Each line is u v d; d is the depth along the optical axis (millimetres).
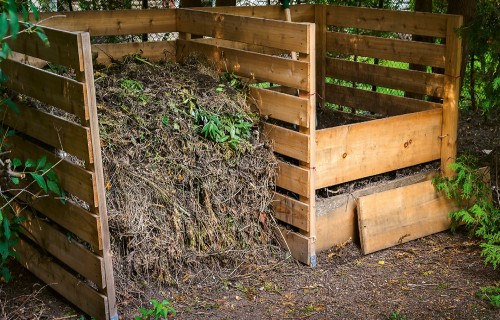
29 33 4266
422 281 4973
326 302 4695
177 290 4824
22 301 4680
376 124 5383
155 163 4867
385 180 5750
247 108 5301
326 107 7215
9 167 4242
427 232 5715
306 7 6832
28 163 4270
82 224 4238
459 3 6652
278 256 5293
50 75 4172
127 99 4980
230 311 4594
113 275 4461
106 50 5965
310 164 4984
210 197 5055
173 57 6266
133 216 4715
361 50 6516
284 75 5004
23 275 5051
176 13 6133
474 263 5250
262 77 5234
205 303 4691
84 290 4414
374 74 6465
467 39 6047
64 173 4293
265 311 4594
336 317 4496
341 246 5395
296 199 5246
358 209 5371
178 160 4949
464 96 8156
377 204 5441
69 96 4043
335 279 5016
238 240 5211
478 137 7559
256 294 4820
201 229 5012
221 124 5105
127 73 5445
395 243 5535
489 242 5195
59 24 5609
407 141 5617
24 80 4461
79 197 4199
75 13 5672
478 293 4754
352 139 5270
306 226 5109
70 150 4164
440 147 5836
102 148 4699
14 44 4488
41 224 4707
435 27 5723
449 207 5828
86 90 3910
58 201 4426
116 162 4715
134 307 4605
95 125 3977
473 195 5797
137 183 4770
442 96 5785
